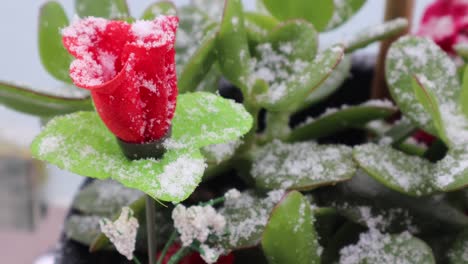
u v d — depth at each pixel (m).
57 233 0.56
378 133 0.34
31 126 0.53
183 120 0.23
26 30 0.55
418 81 0.26
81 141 0.22
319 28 0.31
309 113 0.37
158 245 0.29
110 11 0.29
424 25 0.34
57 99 0.27
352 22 0.50
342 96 0.37
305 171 0.27
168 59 0.21
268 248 0.25
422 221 0.28
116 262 0.29
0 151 0.52
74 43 0.20
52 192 0.57
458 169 0.26
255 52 0.29
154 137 0.22
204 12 0.32
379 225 0.28
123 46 0.20
